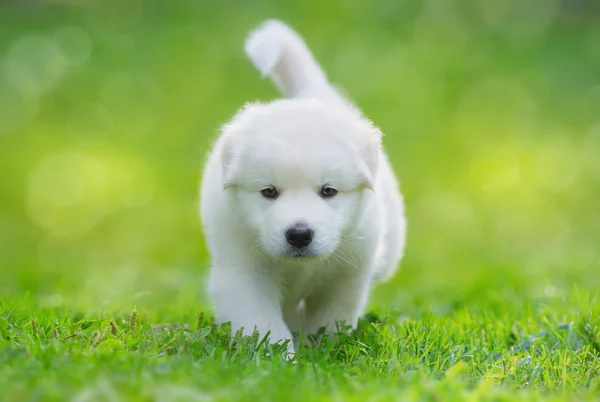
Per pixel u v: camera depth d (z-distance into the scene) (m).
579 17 27.53
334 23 25.17
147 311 8.80
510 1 26.86
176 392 5.24
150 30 24.83
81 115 21.00
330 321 7.73
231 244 7.25
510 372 6.54
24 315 7.71
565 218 17.31
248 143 6.89
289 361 6.39
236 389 5.46
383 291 11.80
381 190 7.83
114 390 5.25
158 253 15.27
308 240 6.68
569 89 23.11
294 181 6.75
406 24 25.62
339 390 5.60
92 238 16.34
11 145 19.77
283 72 8.98
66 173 18.67
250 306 7.23
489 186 18.53
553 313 8.67
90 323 7.36
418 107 21.52
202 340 6.75
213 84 22.12
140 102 21.52
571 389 6.21
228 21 25.12
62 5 25.97
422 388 5.59
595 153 20.08
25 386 5.33
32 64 22.83
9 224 16.81
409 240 15.52
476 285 10.98
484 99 22.28
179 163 19.17
